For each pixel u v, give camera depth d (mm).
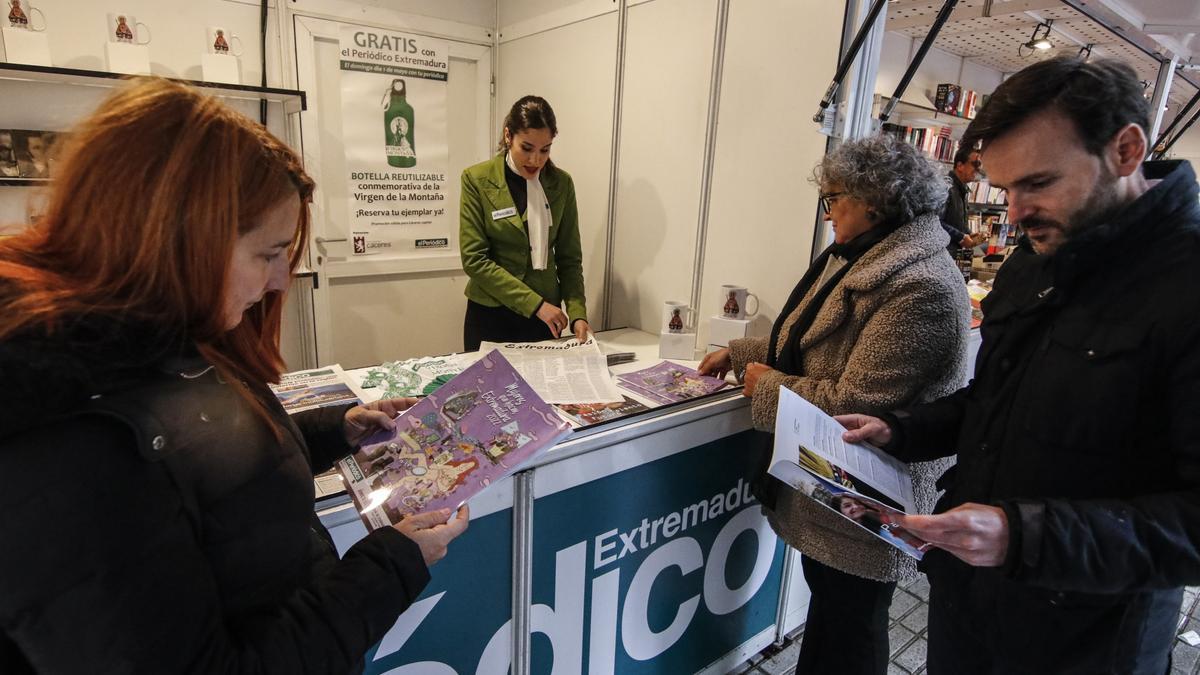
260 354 689
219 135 495
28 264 475
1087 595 823
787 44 1718
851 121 1600
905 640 2002
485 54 2973
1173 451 739
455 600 1200
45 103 1967
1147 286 763
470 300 2287
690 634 1677
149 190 468
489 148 3105
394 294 2990
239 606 562
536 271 2240
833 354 1306
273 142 565
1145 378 751
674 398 1498
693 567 1616
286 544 597
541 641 1360
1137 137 747
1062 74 745
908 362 1180
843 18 1576
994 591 927
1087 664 839
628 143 2283
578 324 1989
